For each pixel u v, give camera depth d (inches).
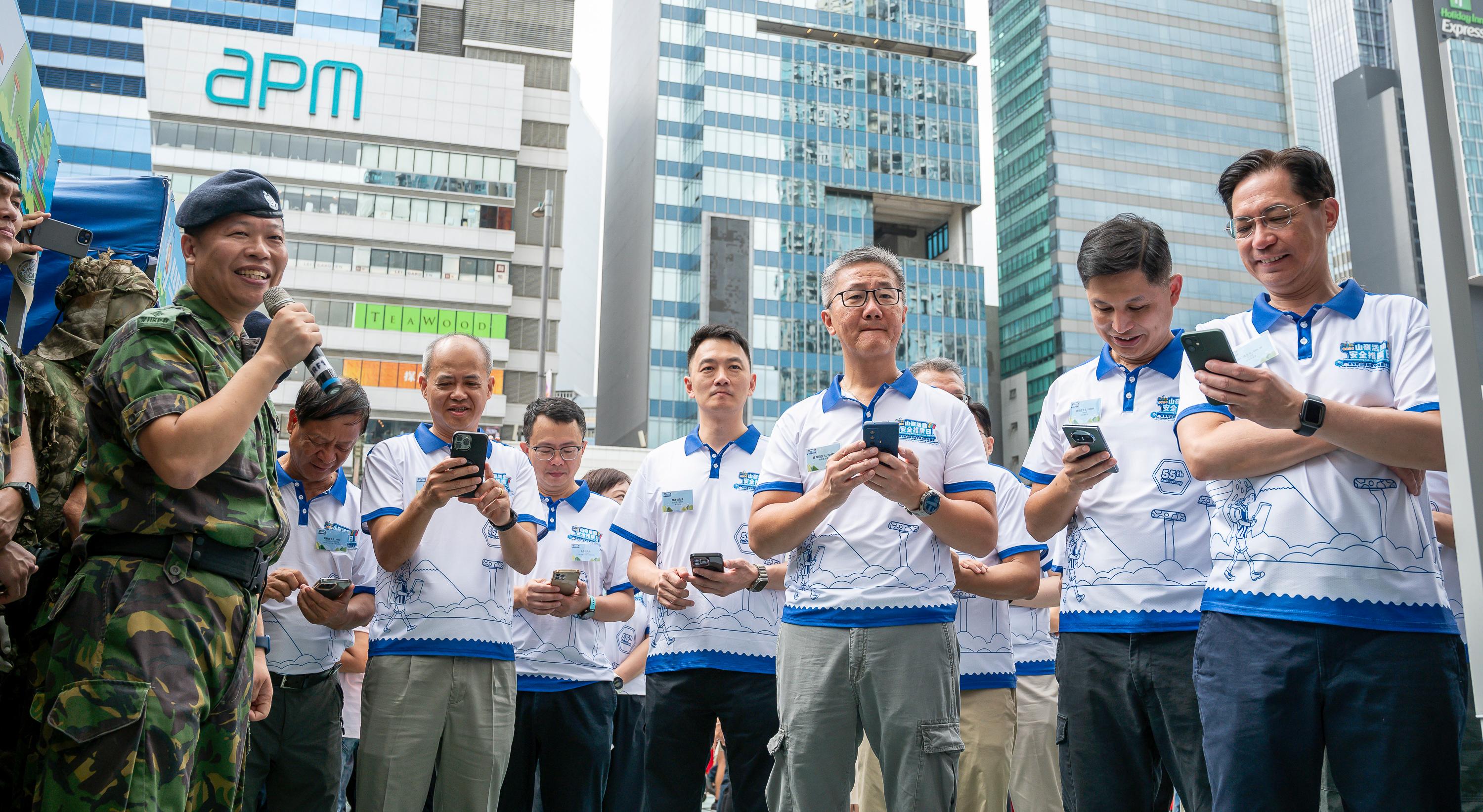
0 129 136.6
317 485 164.7
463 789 151.5
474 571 157.9
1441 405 79.8
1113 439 128.5
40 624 94.1
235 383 95.5
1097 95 2581.2
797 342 2081.7
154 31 1658.5
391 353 1638.8
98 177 183.8
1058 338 2445.9
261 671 133.3
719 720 160.9
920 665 115.8
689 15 2285.9
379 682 151.6
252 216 105.8
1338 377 101.3
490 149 1738.4
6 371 106.8
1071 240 2488.9
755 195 2142.0
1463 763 131.0
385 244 1669.5
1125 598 122.1
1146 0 2674.7
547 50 1846.7
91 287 138.5
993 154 2829.7
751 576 152.7
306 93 1689.2
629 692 215.5
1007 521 162.7
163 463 90.4
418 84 1728.6
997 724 161.5
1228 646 99.2
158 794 89.4
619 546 196.9
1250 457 99.1
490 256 1708.9
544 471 198.5
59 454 127.5
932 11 2394.2
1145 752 121.5
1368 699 90.7
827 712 118.6
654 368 2071.9
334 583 146.5
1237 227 108.3
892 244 2511.1
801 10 2294.5
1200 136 2630.4
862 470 111.3
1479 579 76.4
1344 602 93.0
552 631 179.5
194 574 95.4
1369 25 1875.0
